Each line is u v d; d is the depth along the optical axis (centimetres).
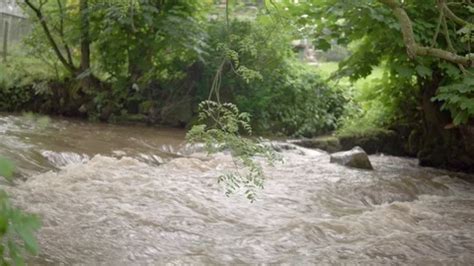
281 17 780
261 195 922
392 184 1085
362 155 1284
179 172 1029
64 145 1142
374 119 1697
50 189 810
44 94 1673
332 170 1197
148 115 1697
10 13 1967
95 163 1016
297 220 768
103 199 793
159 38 1627
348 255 648
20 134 1203
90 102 1677
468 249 698
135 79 1684
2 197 115
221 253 635
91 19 1645
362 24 1182
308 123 1830
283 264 609
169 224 718
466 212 914
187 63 1731
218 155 1206
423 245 698
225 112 454
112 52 1656
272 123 1778
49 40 1661
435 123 1471
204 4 1727
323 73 1967
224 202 853
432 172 1359
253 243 677
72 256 584
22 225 115
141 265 584
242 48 563
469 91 1035
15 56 1714
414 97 1623
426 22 1161
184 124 1711
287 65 1823
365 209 926
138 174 965
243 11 1883
